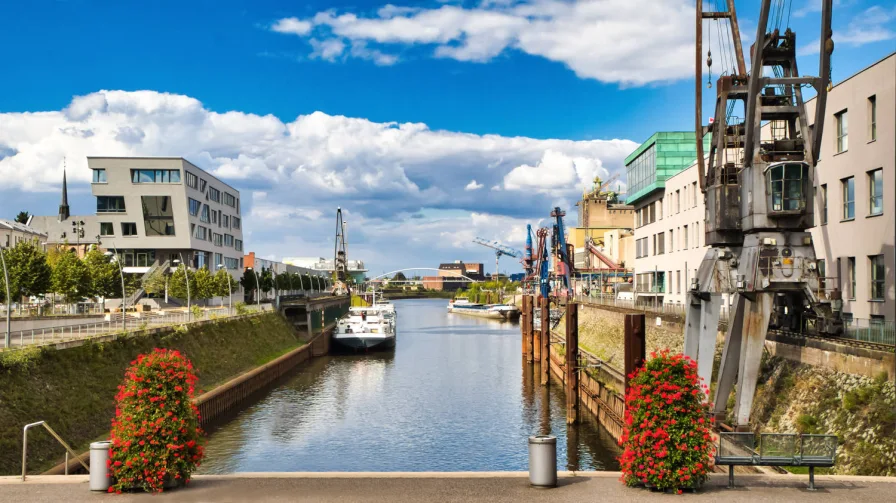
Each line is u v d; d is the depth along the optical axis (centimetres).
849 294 3825
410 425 5478
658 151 8162
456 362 9650
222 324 7938
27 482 1917
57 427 3753
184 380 1920
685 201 6919
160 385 1866
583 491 1812
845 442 2608
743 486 1872
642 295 8681
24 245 7331
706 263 3697
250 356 8000
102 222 12344
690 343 3809
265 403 6488
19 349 3997
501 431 5256
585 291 14350
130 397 1855
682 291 7031
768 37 3406
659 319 6006
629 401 1892
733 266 3591
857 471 2448
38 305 8644
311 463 4353
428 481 1911
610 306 8050
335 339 10994
